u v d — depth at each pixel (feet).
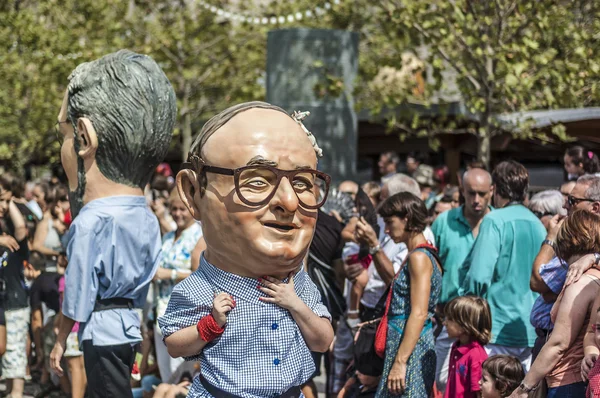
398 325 16.44
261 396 10.70
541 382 13.88
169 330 10.95
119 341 16.80
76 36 57.21
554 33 35.24
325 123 36.70
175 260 21.94
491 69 36.29
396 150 53.98
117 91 16.60
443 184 36.29
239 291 10.67
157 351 22.65
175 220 22.39
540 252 16.66
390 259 20.83
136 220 16.93
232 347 10.66
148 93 16.76
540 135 35.78
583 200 16.66
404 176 22.85
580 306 13.29
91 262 16.52
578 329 13.34
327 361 23.06
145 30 59.82
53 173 65.36
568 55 36.94
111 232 16.61
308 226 10.71
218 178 10.56
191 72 57.41
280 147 10.55
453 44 36.86
